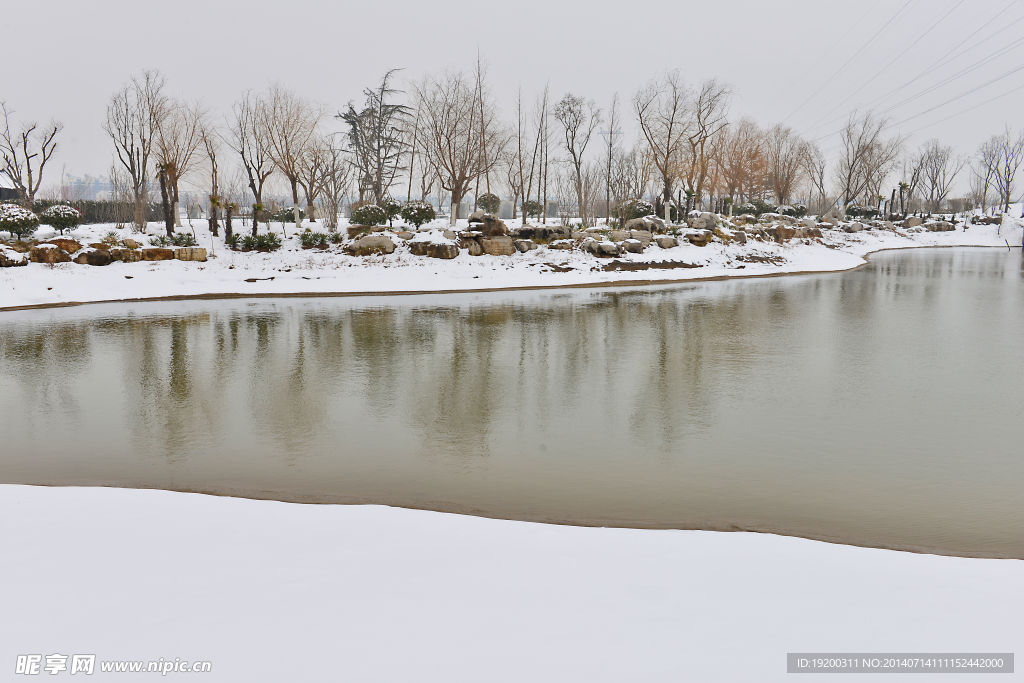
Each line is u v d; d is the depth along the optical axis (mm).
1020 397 9562
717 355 12930
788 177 74875
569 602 3557
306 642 3107
